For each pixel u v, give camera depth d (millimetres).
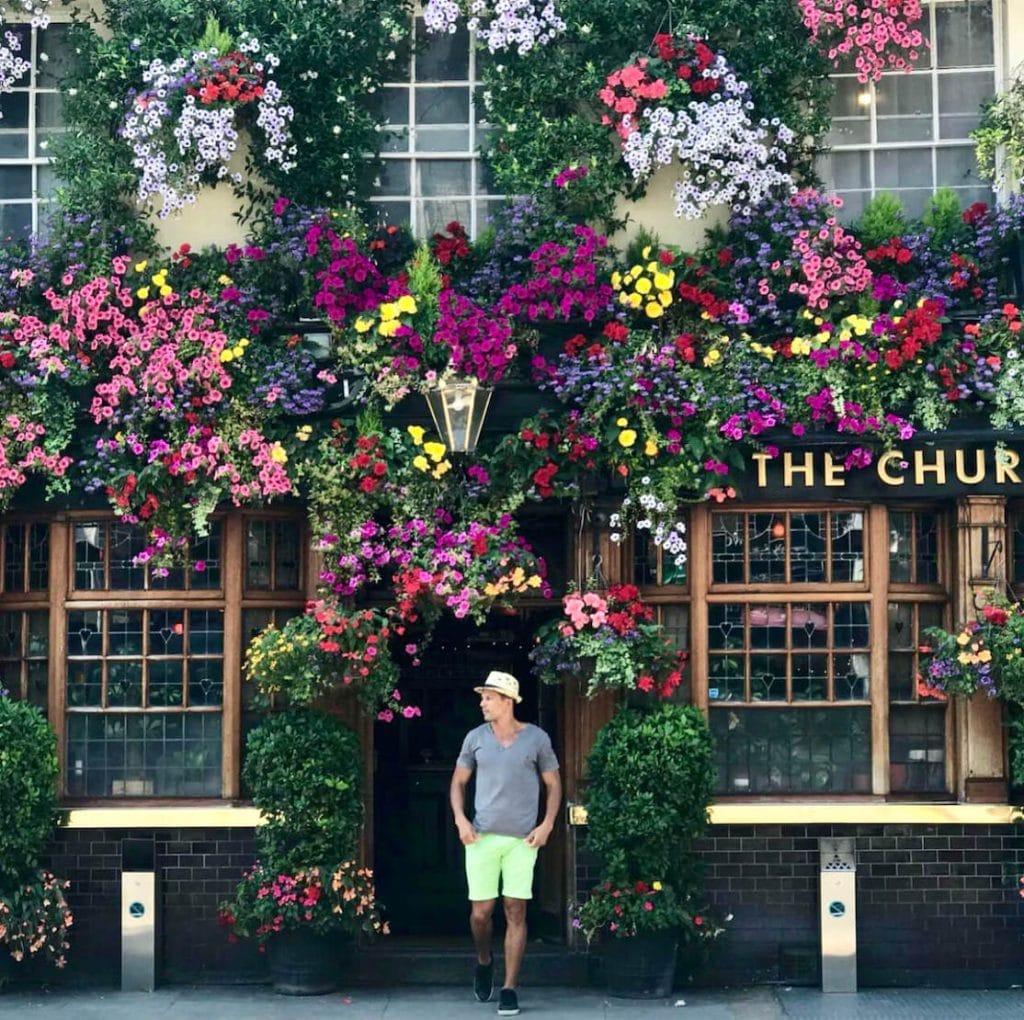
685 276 10109
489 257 10359
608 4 10297
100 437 10172
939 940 10023
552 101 10414
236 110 10375
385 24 10539
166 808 10211
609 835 9625
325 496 10039
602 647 9750
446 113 10703
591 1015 9383
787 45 10359
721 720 10227
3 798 9680
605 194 10344
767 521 10297
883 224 10211
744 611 10273
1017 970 10008
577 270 9969
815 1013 9391
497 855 9453
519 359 10164
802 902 10047
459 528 10016
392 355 10078
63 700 10375
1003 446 9945
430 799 11211
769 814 9984
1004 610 9820
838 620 10258
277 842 9883
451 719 11289
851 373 9945
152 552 10055
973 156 10594
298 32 10375
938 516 10297
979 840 10039
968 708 10047
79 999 9836
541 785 10883
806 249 10031
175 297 10164
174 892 10188
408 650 10148
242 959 10188
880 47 10422
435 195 10656
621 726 9734
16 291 10281
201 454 10008
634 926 9594
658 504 9852
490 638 11289
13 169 10742
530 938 10680
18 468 10117
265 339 10289
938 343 9984
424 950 10359
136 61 10438
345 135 10438
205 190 10484
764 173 10203
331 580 10039
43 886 9945
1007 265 10195
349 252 10062
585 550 10156
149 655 10383
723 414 9852
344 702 10289
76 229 10297
